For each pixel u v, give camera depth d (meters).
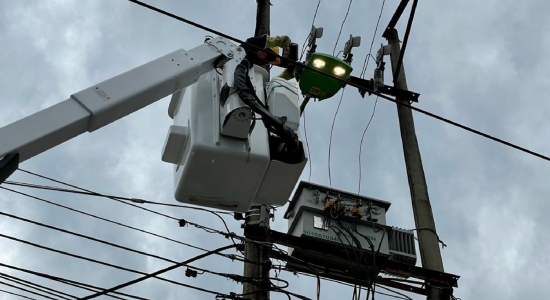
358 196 8.67
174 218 7.37
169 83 4.70
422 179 9.58
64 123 4.15
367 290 7.53
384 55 10.59
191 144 4.95
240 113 4.89
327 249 8.09
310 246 7.99
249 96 4.95
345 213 8.36
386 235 8.60
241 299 6.83
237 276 7.02
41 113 4.14
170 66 4.75
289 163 5.20
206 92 5.22
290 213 8.60
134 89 4.48
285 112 5.29
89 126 4.34
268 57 5.47
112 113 4.39
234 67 5.14
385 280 8.45
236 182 5.23
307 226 8.15
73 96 4.29
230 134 5.00
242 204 5.50
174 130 5.10
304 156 5.20
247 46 5.30
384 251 8.45
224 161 5.01
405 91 10.52
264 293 7.15
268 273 7.38
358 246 7.85
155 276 6.66
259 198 5.61
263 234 7.59
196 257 6.98
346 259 8.16
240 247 7.68
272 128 5.09
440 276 8.45
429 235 8.95
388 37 11.69
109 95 4.38
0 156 3.93
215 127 5.03
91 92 4.34
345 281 8.32
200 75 4.98
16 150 3.96
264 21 9.30
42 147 4.12
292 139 5.07
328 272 8.18
